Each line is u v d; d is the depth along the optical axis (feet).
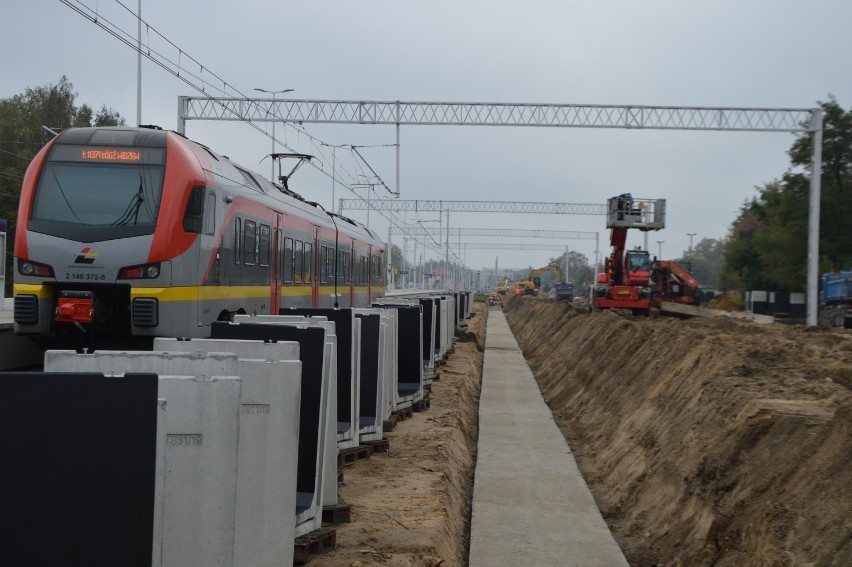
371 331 44.45
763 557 28.99
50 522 15.40
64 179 46.65
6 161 173.17
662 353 64.39
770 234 184.65
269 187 67.31
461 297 169.07
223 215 52.08
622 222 142.82
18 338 51.47
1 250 73.20
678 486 40.52
